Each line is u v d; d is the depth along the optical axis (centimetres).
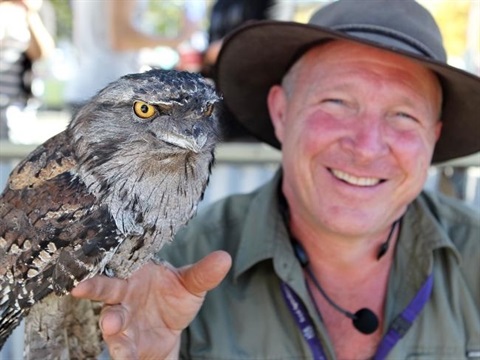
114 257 77
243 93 102
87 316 83
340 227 87
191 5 154
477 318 90
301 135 89
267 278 91
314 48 91
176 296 79
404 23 90
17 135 135
